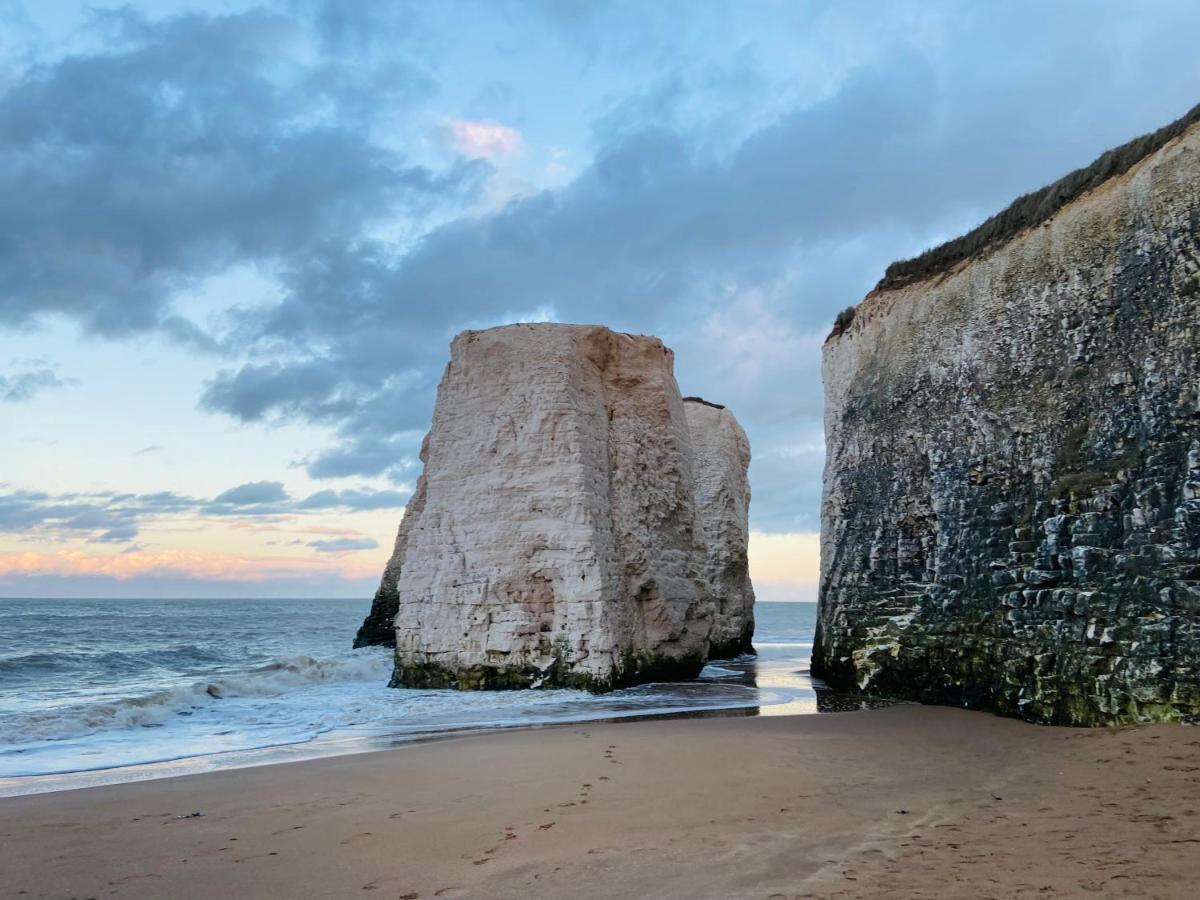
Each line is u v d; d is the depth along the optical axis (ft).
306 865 19.52
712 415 128.16
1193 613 29.86
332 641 156.25
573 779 28.40
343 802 25.94
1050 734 33.19
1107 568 34.65
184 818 24.34
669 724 41.47
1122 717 31.91
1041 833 19.51
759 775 28.22
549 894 16.72
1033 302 46.34
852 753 32.04
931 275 61.87
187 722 48.03
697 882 17.03
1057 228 46.14
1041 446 42.32
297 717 49.60
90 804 26.27
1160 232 37.37
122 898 17.61
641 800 24.95
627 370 75.97
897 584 55.93
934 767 29.09
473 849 20.29
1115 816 20.56
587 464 64.85
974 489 47.78
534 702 54.90
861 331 69.51
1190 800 21.45
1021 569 41.04
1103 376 38.93
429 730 44.19
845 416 70.08
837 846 19.27
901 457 57.98
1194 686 29.22
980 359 50.19
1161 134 41.04
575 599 61.46
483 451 66.95
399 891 17.40
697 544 78.13
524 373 67.67
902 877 16.71
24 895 17.89
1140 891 14.96
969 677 44.62
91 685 74.54
